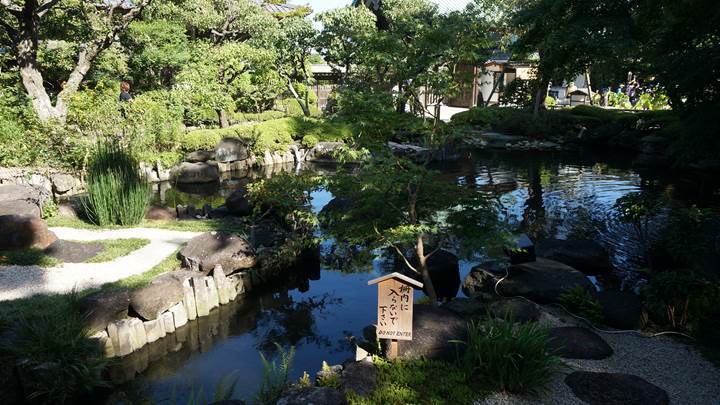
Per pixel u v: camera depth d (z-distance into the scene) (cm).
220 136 2044
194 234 1050
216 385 631
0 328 615
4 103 1608
